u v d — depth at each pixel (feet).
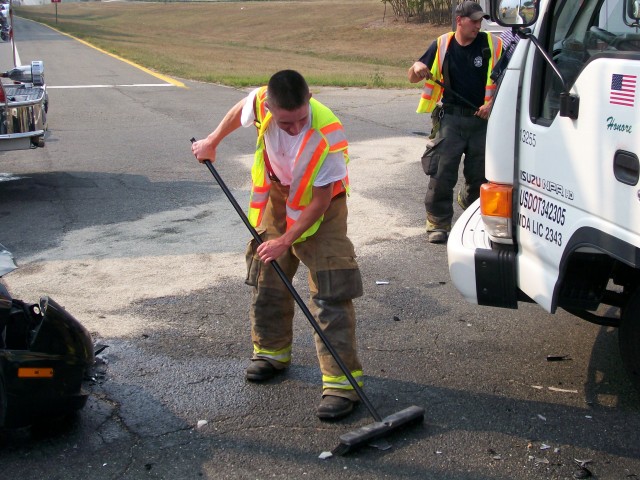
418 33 153.28
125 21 236.43
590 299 12.55
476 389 13.69
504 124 13.05
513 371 14.34
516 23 12.31
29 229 23.32
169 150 35.32
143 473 11.23
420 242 22.03
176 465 11.44
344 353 12.76
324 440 12.10
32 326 12.24
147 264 20.15
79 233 22.90
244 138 37.93
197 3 309.63
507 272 13.24
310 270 12.82
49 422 12.46
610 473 11.16
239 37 169.37
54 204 26.21
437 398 13.35
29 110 26.43
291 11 222.69
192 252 21.11
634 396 13.39
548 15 12.35
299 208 12.36
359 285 12.81
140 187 28.50
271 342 13.94
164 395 13.48
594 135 11.18
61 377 11.72
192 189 28.14
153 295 18.03
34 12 305.32
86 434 12.23
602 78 11.01
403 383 13.88
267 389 13.73
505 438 12.10
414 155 33.88
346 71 85.56
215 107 48.98
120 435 12.22
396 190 27.89
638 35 11.60
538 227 12.58
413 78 21.36
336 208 12.70
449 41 20.86
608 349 15.16
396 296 17.97
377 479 11.07
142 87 60.54
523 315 16.83
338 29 168.35
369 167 31.58
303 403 13.25
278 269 12.39
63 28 185.57
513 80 12.90
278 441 12.07
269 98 11.54
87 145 36.70
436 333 15.99
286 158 12.42
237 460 11.56
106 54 100.83
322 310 12.75
